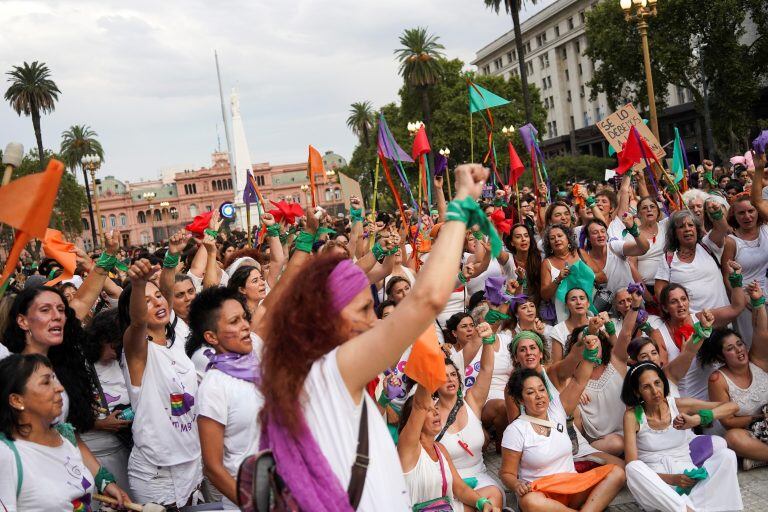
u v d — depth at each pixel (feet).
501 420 21.26
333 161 380.58
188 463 14.66
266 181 374.02
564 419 17.53
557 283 23.26
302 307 6.91
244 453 12.09
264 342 7.09
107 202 386.11
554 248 24.25
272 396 6.83
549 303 24.29
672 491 15.97
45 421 12.16
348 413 6.81
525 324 21.70
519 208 35.04
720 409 18.52
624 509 17.26
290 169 378.12
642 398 17.47
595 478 16.44
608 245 25.58
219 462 11.94
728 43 118.62
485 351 18.57
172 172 419.33
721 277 23.86
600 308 23.94
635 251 24.40
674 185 32.81
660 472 17.16
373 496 6.73
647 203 25.38
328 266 7.08
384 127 28.43
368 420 6.96
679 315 21.31
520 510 16.72
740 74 120.57
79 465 12.60
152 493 14.38
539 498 15.89
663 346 20.97
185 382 14.80
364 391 7.06
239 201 190.70
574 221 37.52
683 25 119.14
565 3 225.56
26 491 11.71
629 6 48.78
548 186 44.60
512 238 25.54
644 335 20.93
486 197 44.45
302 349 6.84
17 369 11.84
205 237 24.03
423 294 6.66
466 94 174.81
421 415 14.28
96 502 13.57
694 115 175.22
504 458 17.20
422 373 10.86
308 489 6.58
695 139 177.27
